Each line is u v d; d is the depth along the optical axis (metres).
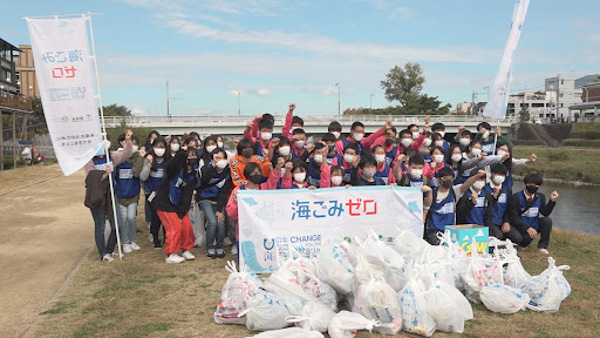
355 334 4.22
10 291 5.79
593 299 5.29
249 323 4.38
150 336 4.30
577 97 98.06
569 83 97.88
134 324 4.58
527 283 5.15
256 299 4.41
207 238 7.02
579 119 57.75
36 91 64.69
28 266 6.96
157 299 5.28
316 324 4.26
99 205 6.76
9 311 5.11
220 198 6.91
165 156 7.43
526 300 4.90
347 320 4.18
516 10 8.61
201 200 6.98
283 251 6.11
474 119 48.59
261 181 6.86
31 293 5.71
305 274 4.79
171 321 4.66
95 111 6.79
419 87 80.94
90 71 6.76
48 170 24.95
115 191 7.38
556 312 4.91
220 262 6.80
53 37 6.64
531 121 62.75
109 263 6.84
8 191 16.17
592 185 31.91
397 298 4.44
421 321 4.30
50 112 6.63
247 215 6.02
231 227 7.55
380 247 5.08
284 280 4.64
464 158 8.42
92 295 5.48
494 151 8.52
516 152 47.12
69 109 6.68
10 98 26.25
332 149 7.75
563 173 35.06
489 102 8.79
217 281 5.91
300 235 6.16
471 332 4.39
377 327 4.34
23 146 29.84
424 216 6.82
